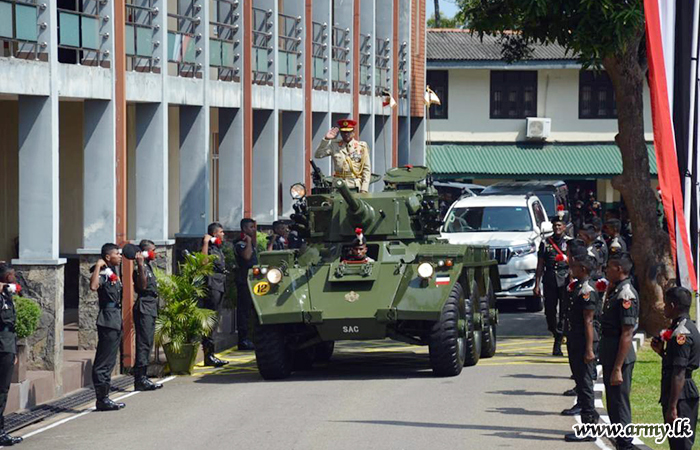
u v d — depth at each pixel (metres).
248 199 30.08
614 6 24.47
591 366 15.23
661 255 26.41
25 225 19.77
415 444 14.79
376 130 44.72
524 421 16.31
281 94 33.06
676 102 20.70
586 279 15.29
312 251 21.89
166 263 23.97
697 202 20.80
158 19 24.53
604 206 61.34
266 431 15.76
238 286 25.42
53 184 19.73
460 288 21.12
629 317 13.96
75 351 21.81
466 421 16.33
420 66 48.25
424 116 48.47
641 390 19.48
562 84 60.44
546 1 24.91
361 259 21.25
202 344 23.05
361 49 41.53
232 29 29.53
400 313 20.05
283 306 20.39
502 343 26.25
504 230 33.06
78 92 20.84
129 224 30.02
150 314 20.06
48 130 19.77
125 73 22.69
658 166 20.61
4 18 18.84
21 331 17.81
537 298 32.88
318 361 23.41
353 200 21.27
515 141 60.72
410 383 19.95
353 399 18.30
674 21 20.66
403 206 22.25
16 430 16.66
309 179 35.69
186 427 16.25
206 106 27.19
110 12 22.06
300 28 34.59
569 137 60.53
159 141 24.53
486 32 27.09
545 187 42.50
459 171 59.06
